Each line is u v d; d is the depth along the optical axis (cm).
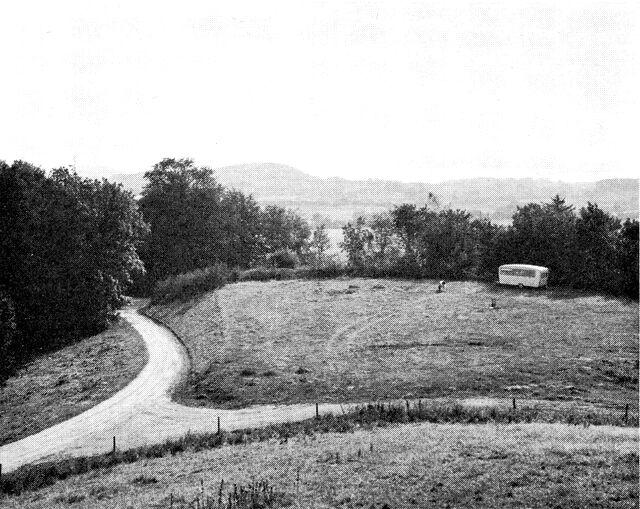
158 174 15450
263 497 2802
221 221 15675
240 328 9106
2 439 6091
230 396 6197
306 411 5375
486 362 6731
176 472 3688
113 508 3017
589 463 2878
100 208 11044
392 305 10406
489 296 11012
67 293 10362
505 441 3425
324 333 8588
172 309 11519
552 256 12406
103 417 6103
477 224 14188
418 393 5716
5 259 10044
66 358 9062
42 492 3853
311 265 15588
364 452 3469
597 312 9431
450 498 2602
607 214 11681
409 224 15288
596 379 5991
